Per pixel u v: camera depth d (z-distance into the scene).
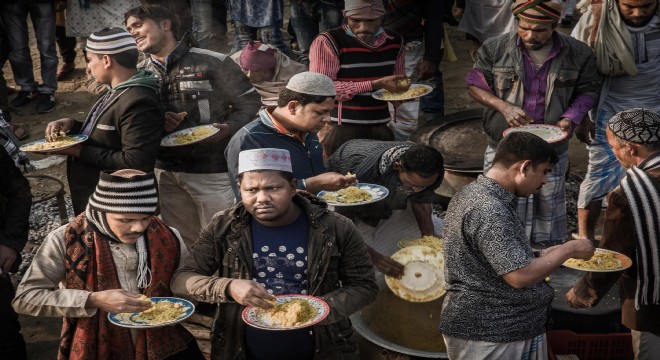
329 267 3.49
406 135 7.07
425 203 4.59
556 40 5.16
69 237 3.48
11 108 9.13
